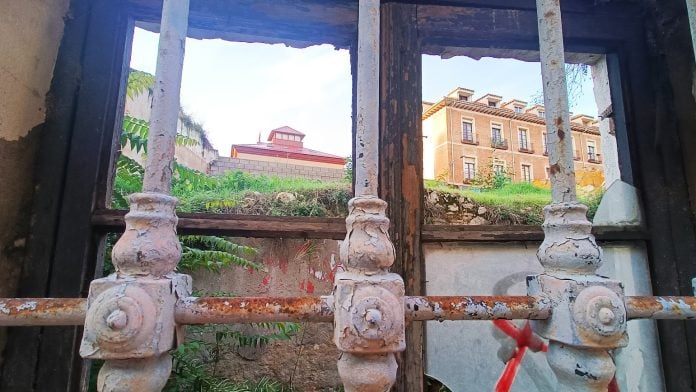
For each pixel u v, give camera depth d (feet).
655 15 5.08
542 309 2.28
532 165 41.14
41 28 3.88
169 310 1.98
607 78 5.76
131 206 2.15
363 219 2.16
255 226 4.10
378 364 2.00
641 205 4.68
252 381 10.10
